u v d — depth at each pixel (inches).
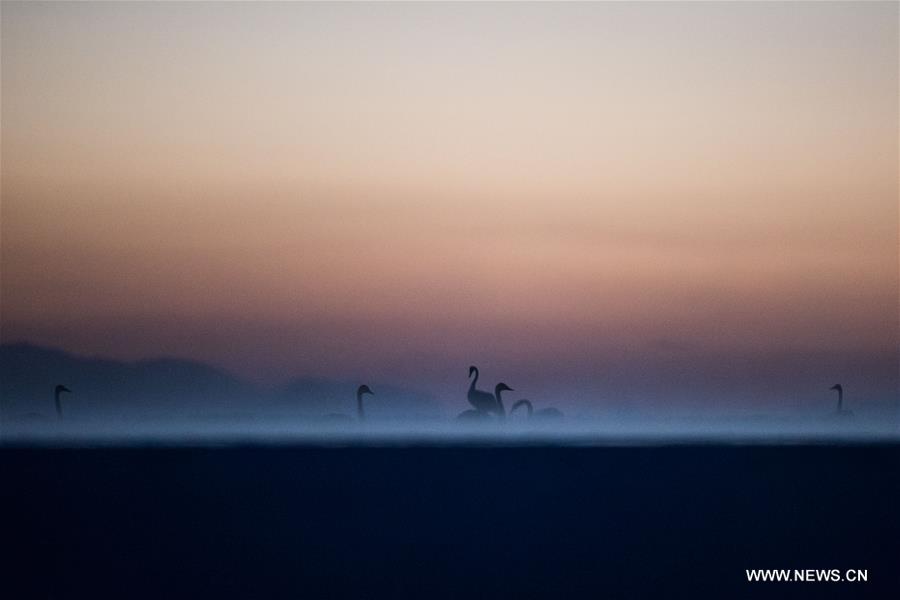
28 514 728.3
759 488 767.1
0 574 617.9
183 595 587.8
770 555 646.5
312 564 629.9
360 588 597.0
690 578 614.5
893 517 719.1
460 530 697.6
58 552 657.6
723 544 668.1
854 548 657.6
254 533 684.1
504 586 601.6
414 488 778.2
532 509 730.8
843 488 761.0
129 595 587.5
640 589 597.3
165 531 689.0
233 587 599.8
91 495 754.2
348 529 693.9
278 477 805.2
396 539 676.7
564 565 632.4
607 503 748.0
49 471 809.5
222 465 823.7
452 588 596.7
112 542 673.0
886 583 617.9
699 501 752.3
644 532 692.7
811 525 698.2
